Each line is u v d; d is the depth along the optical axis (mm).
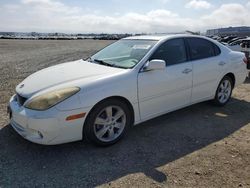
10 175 3064
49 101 3262
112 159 3453
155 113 4305
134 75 3902
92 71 3957
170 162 3396
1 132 4137
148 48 4340
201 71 4887
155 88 4148
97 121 3643
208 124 4691
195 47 4949
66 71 4070
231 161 3428
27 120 3291
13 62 13453
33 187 2863
